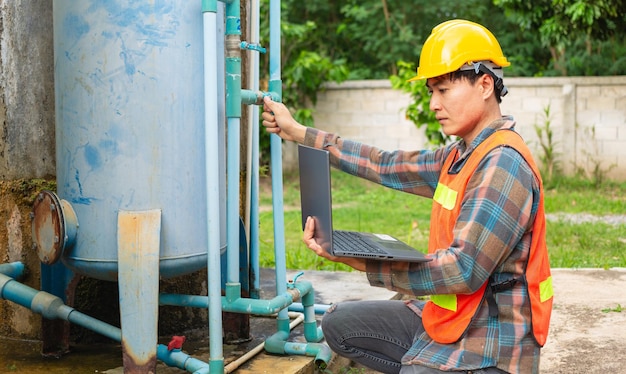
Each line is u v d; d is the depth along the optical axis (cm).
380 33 1548
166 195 241
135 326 237
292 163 1250
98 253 244
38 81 301
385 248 209
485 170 199
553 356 344
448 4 1534
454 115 209
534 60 1565
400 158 251
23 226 302
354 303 246
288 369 267
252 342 304
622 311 417
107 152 240
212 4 238
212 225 241
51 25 301
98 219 243
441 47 206
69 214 246
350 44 1653
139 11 236
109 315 313
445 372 204
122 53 237
